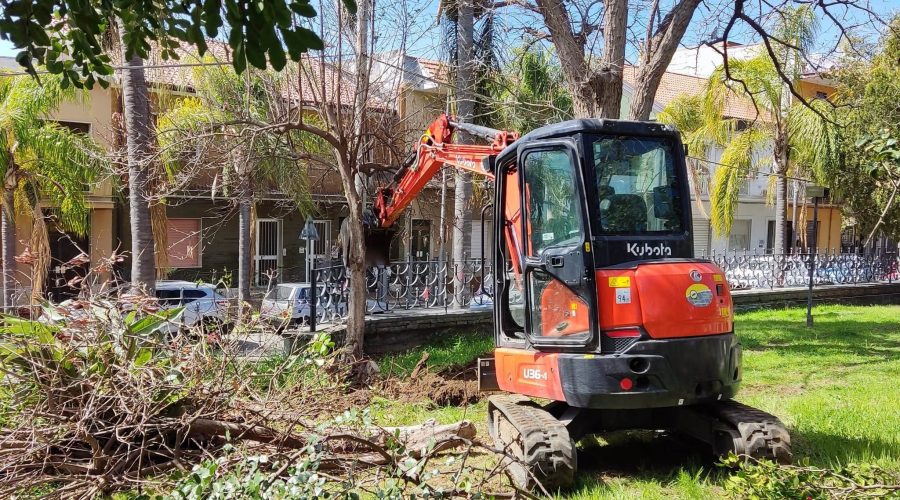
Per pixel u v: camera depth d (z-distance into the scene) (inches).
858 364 449.4
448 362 452.4
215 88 511.5
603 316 230.5
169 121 497.0
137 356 219.6
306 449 169.3
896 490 177.3
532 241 251.3
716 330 235.6
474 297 573.9
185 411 213.3
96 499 190.7
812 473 187.3
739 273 808.9
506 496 182.9
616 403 225.9
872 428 289.3
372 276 526.6
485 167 306.7
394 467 171.9
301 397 241.9
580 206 235.1
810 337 564.4
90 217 778.8
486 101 553.0
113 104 761.6
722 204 880.3
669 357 225.9
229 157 430.0
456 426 254.2
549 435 226.1
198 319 266.7
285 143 506.9
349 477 171.0
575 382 229.3
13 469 196.5
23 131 570.6
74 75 170.4
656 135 248.2
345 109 429.7
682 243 246.4
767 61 756.0
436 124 362.6
